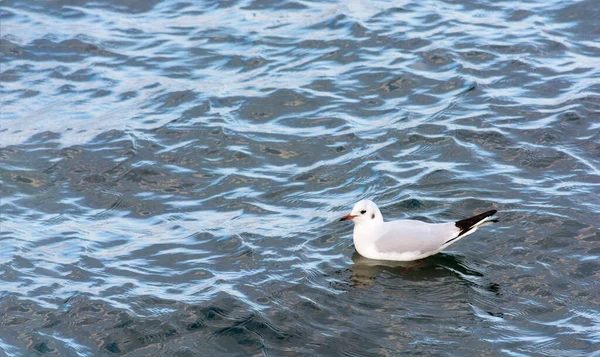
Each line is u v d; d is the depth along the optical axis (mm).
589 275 14125
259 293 14227
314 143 18562
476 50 21609
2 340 13539
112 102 20594
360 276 14562
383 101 19938
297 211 16484
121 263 15234
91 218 16672
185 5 24906
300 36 22828
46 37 23406
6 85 21484
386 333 13164
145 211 16797
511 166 17266
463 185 16734
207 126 19328
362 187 17031
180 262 15164
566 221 15461
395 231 14898
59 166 18266
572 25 22531
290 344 13086
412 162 17625
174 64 22016
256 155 18297
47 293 14547
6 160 18500
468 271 14508
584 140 17938
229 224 16156
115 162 18297
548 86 19984
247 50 22375
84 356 13148
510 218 15680
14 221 16625
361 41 22359
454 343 12828
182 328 13570
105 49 22844
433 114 19219
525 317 13312
